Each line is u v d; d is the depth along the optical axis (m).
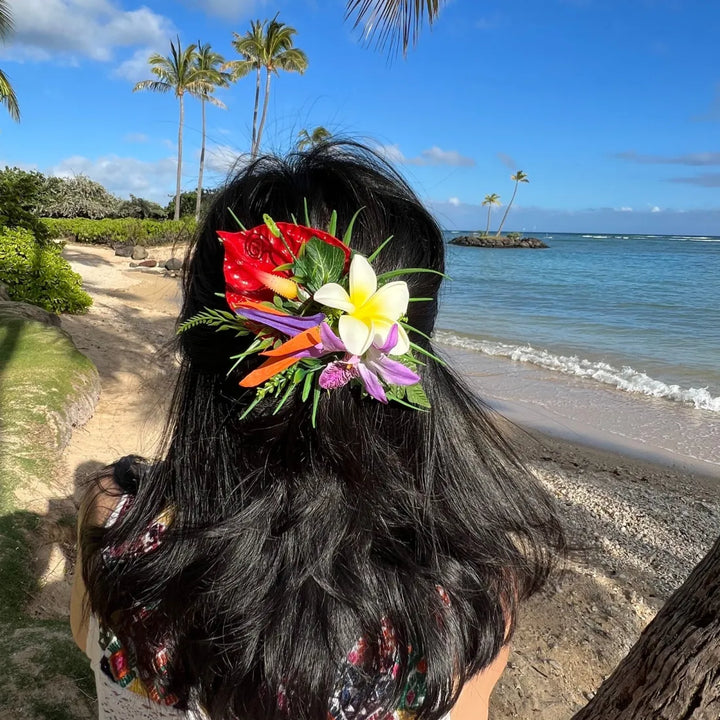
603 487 5.69
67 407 4.90
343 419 0.67
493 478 0.86
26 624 2.54
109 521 0.86
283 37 26.58
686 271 36.62
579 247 78.81
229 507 0.71
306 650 0.67
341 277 0.64
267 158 0.76
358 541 0.70
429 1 2.92
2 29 12.14
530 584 0.94
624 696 1.48
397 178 0.77
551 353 12.03
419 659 0.72
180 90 33.06
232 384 0.71
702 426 7.71
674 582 4.04
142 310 12.57
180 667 0.72
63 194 37.78
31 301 9.46
